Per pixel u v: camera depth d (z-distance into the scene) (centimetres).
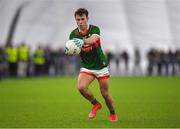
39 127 3500
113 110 3772
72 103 5419
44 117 4119
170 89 7612
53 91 7256
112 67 13362
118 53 12988
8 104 5306
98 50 3569
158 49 13288
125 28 13988
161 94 6650
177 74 12594
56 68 11881
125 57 12775
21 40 13675
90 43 3459
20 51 10862
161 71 12581
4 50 10369
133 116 4159
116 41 13812
